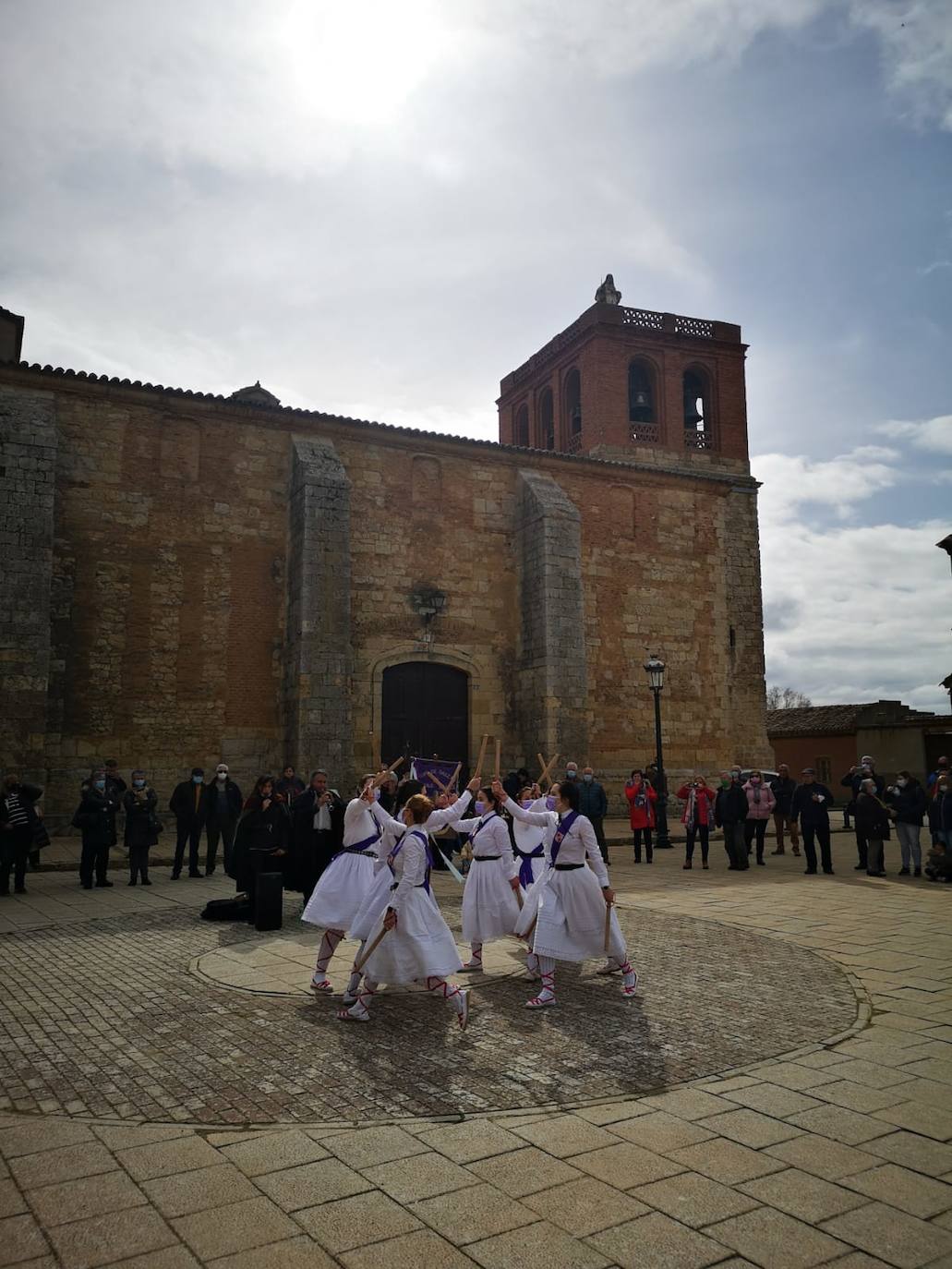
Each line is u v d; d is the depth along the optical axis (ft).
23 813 42.42
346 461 74.90
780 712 159.53
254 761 67.41
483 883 27.27
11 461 59.41
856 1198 12.41
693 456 103.35
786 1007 22.66
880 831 49.44
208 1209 12.18
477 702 77.56
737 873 51.60
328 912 24.17
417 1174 13.24
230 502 69.77
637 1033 20.43
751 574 97.40
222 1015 22.06
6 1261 10.82
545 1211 12.09
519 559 81.10
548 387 116.47
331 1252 11.05
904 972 26.40
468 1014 22.22
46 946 30.48
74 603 63.57
